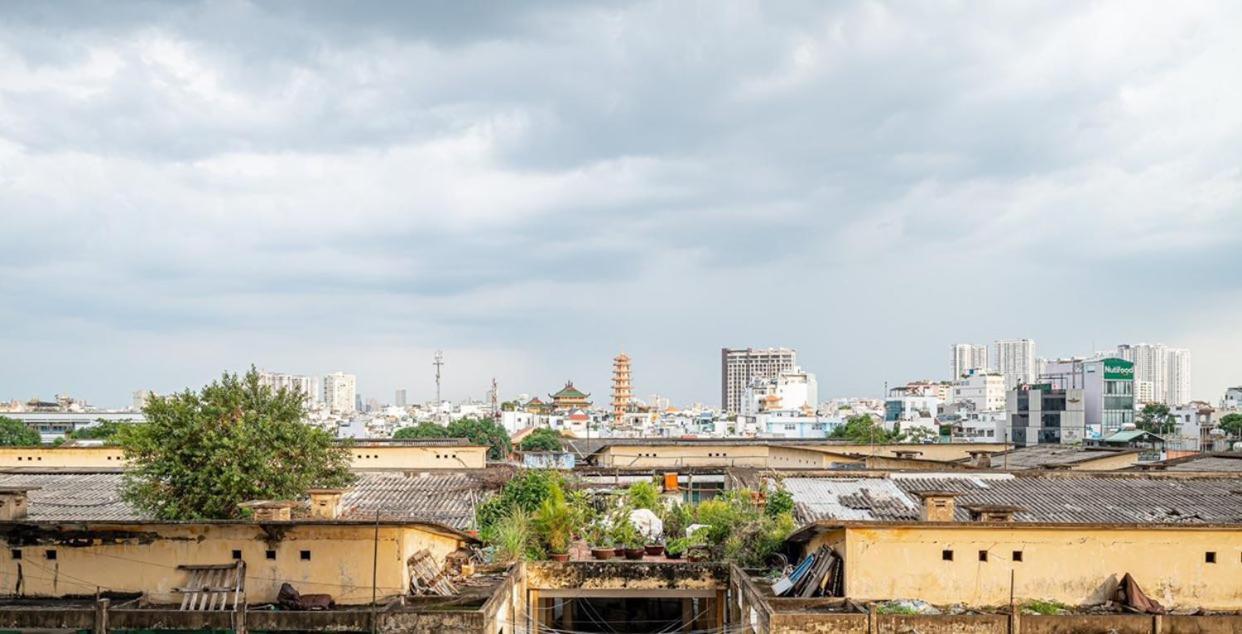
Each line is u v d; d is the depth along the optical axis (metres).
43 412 137.25
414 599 21.09
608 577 25.39
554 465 46.09
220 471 25.98
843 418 154.62
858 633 19.72
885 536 21.77
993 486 32.94
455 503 32.47
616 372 191.38
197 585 21.03
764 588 23.39
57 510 30.09
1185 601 21.39
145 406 27.09
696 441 57.03
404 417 190.75
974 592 21.55
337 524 21.12
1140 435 79.75
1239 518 28.22
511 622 23.00
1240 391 148.50
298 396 29.02
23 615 19.92
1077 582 21.50
